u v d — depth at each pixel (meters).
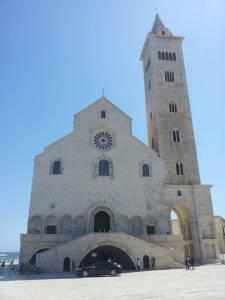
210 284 26.25
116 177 58.62
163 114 67.50
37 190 55.41
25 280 33.59
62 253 44.12
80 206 55.28
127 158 60.56
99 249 49.56
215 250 56.16
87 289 24.78
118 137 61.94
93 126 61.75
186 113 68.62
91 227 53.59
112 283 28.88
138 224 56.44
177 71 73.00
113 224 54.16
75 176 57.19
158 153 64.00
